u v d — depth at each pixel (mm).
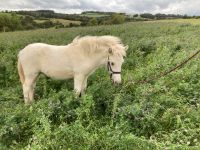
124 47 1800
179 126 1397
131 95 1816
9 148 1395
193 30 6273
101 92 1775
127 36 4996
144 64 2750
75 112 1523
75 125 1355
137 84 1943
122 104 1619
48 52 1859
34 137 1319
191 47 3246
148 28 7230
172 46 3338
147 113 1473
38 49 1879
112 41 1778
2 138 1444
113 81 1795
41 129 1379
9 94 2145
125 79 2080
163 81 1926
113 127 1394
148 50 3387
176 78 2029
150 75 2168
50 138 1336
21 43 4598
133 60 2830
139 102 1649
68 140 1304
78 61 1798
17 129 1453
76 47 1803
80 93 1869
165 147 1204
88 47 1778
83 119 1471
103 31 6520
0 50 3994
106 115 1558
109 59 1771
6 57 3217
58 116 1542
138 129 1396
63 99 1723
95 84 2004
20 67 1961
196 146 1194
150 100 1671
